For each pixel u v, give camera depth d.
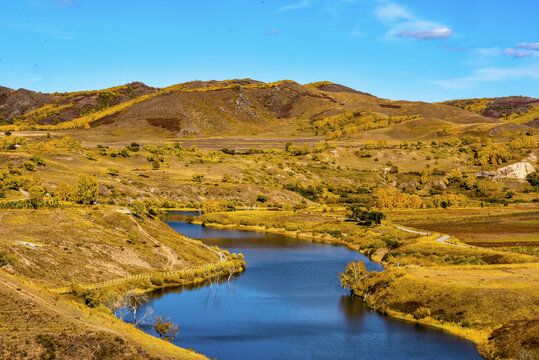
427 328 71.00
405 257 109.31
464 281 80.19
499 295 71.81
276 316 76.88
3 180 143.50
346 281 92.88
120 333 54.84
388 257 114.94
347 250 133.38
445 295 75.62
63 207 114.62
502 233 134.50
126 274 89.00
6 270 72.56
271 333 69.44
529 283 77.12
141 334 57.34
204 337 67.19
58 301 59.69
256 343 65.75
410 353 62.12
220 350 63.00
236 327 71.56
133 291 80.56
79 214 108.19
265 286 94.75
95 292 72.62
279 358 60.88
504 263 97.19
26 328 49.66
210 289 90.94
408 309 77.25
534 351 56.75
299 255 125.69
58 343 48.34
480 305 70.94
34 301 56.72
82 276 81.62
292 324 73.19
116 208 123.44
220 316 76.06
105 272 86.69
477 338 65.12
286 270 108.75
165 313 76.31
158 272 93.94
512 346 59.16
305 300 86.00
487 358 60.00
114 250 96.19
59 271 80.06
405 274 86.69
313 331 70.19
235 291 90.50
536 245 115.06
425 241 122.75
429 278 82.88
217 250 119.94
